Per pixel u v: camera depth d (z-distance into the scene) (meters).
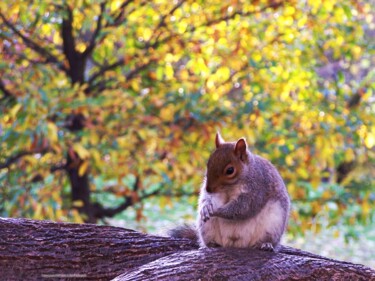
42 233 5.65
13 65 9.31
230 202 5.13
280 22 9.70
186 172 9.52
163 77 10.75
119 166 9.31
